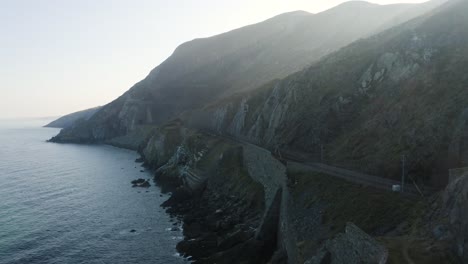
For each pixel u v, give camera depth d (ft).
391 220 97.55
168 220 207.10
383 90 180.14
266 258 140.15
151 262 154.61
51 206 240.53
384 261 65.82
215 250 151.84
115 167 394.52
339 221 108.88
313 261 86.74
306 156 180.04
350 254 75.56
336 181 131.03
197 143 328.49
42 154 514.68
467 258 64.69
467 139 108.68
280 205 147.54
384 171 133.28
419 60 171.73
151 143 433.89
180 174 296.71
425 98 148.15
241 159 245.24
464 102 127.95
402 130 144.46
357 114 184.85
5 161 442.91
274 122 244.63
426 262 67.97
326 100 206.59
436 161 118.73
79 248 171.83
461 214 69.87
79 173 359.05
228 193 217.56
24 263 158.81
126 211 226.79
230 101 399.03
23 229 197.57
